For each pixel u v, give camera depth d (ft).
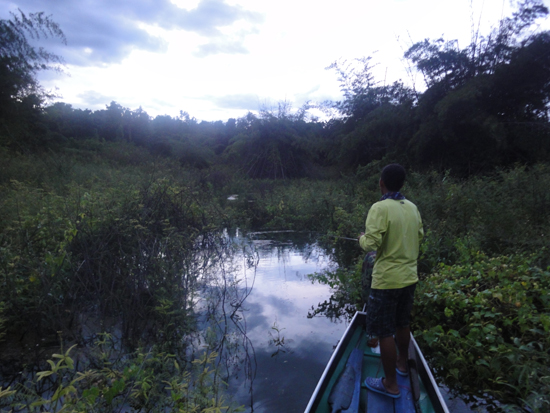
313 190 44.75
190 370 11.38
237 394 10.40
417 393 9.18
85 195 18.97
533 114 45.27
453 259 19.27
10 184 27.58
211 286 18.51
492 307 12.78
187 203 22.24
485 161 44.75
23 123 51.55
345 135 70.33
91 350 11.82
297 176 78.79
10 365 11.42
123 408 9.45
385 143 59.82
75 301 14.03
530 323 12.06
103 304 13.79
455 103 43.27
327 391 9.48
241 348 12.97
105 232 16.43
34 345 12.51
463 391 10.79
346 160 67.10
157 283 15.01
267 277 20.43
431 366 12.03
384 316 9.34
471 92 42.63
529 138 42.50
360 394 9.48
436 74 48.96
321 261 23.70
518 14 44.21
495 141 43.32
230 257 21.86
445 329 13.65
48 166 36.65
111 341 12.46
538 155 42.19
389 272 9.23
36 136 53.93
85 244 15.19
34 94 52.08
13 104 49.19
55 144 56.13
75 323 13.83
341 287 18.11
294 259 24.12
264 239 29.94
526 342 11.76
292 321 15.15
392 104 61.26
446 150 48.29
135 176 34.01
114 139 100.73
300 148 79.00
